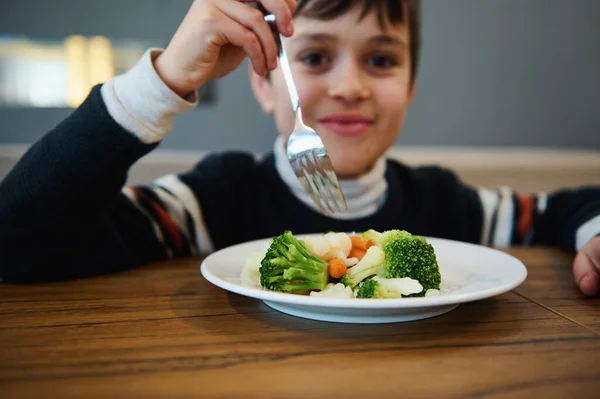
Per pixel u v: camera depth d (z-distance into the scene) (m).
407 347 0.51
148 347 0.50
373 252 0.65
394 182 1.32
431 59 2.46
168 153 2.32
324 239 0.67
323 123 1.13
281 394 0.41
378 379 0.43
